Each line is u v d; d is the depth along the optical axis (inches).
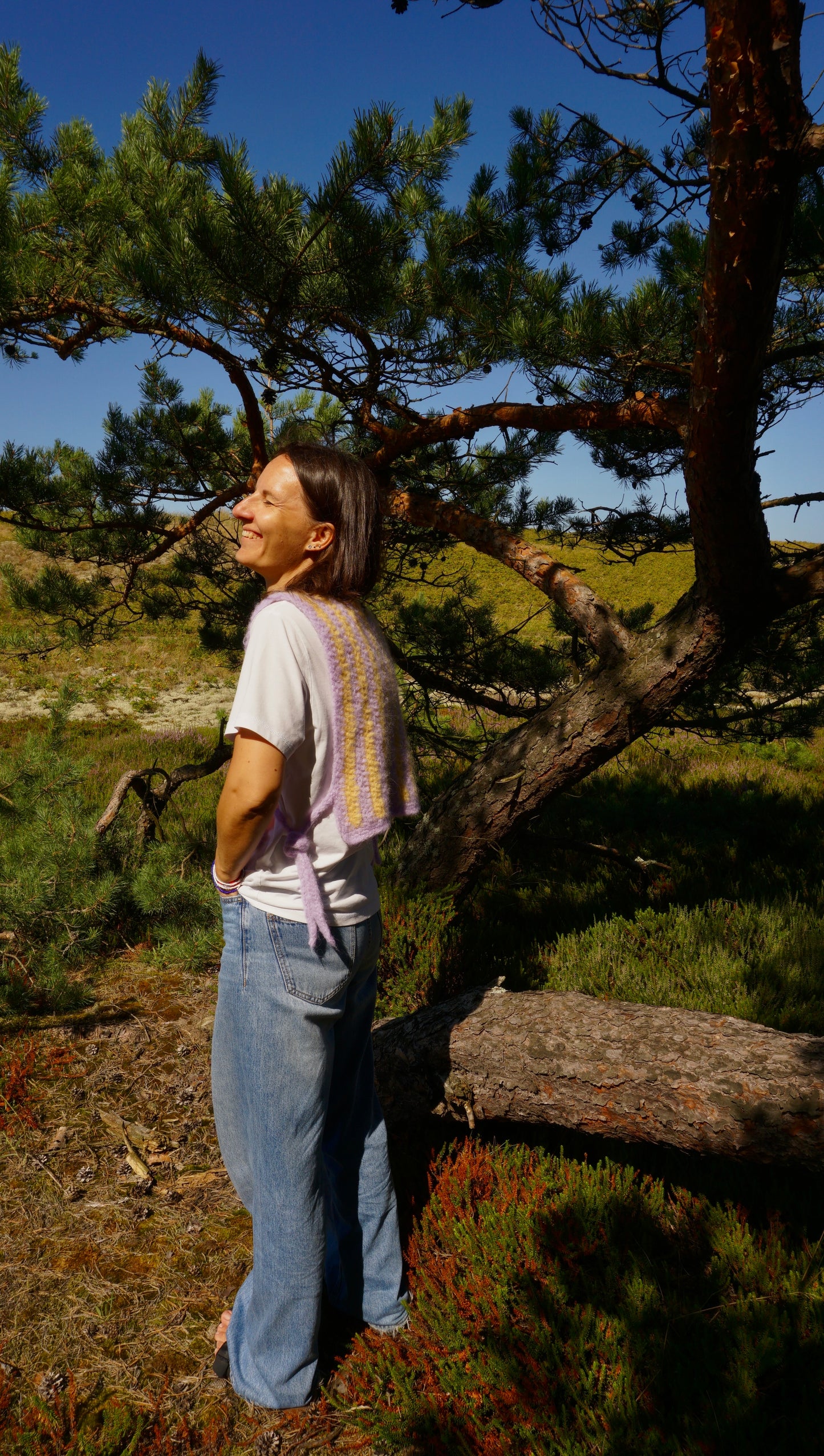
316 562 68.8
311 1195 70.9
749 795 303.7
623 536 190.4
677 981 146.0
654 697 127.0
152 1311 84.8
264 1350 72.9
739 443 92.4
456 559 766.5
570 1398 69.6
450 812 146.0
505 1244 83.3
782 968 148.7
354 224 120.2
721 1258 82.6
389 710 70.9
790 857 237.0
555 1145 105.5
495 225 138.6
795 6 66.0
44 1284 87.7
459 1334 75.6
